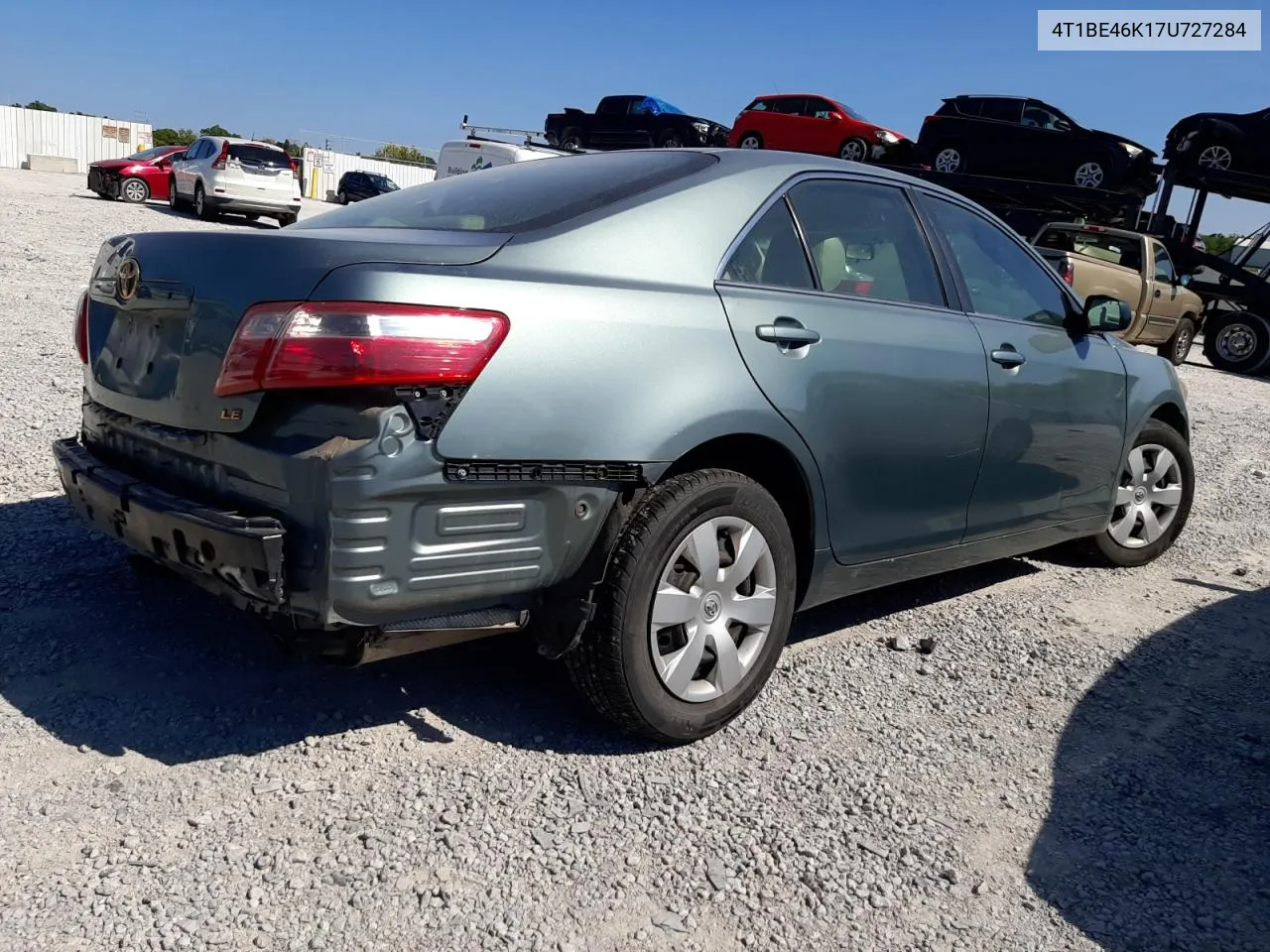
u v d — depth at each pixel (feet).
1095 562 17.15
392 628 8.28
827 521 10.87
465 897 7.70
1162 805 9.80
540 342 8.35
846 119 61.00
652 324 9.10
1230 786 10.21
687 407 9.17
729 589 10.02
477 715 10.34
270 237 8.44
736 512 9.89
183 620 11.72
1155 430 16.65
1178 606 15.49
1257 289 54.08
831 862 8.54
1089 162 55.26
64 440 10.54
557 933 7.43
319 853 8.05
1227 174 52.90
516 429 8.21
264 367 7.75
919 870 8.54
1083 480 14.79
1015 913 8.11
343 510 7.62
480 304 8.11
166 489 8.89
